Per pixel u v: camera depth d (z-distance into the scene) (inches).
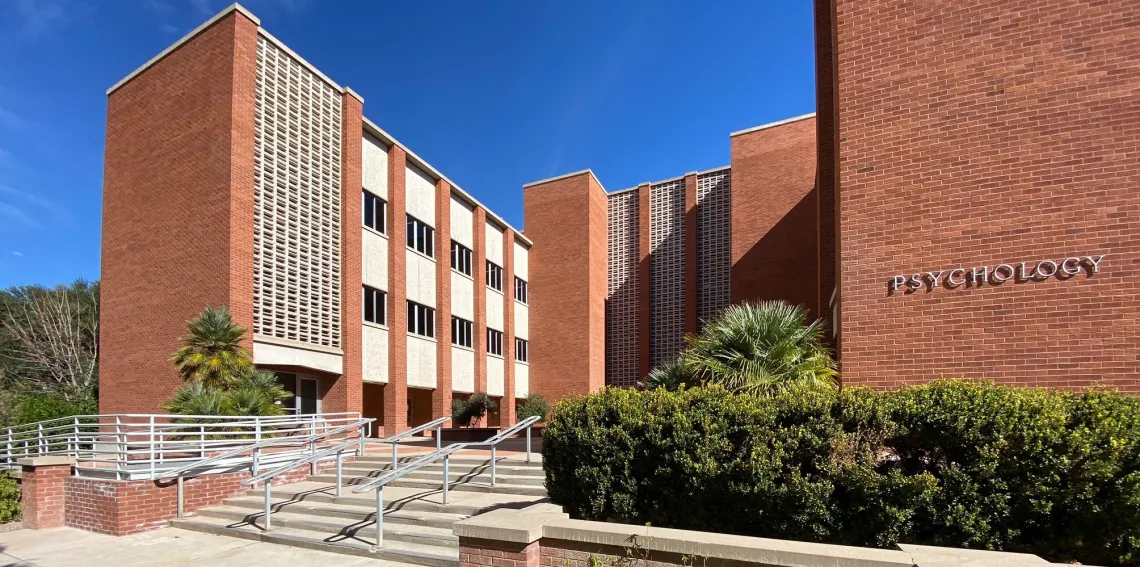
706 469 209.0
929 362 267.4
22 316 1386.6
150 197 687.7
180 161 665.6
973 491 181.6
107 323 703.7
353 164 792.9
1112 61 251.6
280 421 505.0
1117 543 171.3
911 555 161.9
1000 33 269.9
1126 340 237.5
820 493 195.6
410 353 893.8
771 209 946.7
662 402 232.1
